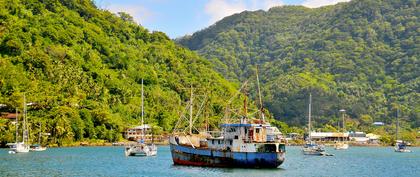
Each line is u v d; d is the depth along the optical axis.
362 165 177.88
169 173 125.00
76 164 157.38
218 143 133.25
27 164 155.38
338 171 150.25
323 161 193.38
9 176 121.31
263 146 128.62
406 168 168.25
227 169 130.38
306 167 159.50
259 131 131.50
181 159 138.00
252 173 123.81
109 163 161.75
